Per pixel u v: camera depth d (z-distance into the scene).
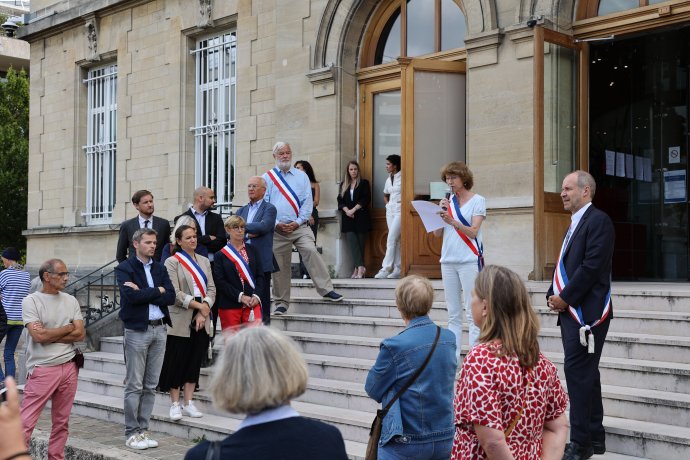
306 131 11.45
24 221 22.19
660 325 6.38
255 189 8.04
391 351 4.04
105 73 15.45
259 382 2.26
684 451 4.86
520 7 9.08
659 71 10.19
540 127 8.35
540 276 8.35
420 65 9.88
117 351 9.78
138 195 8.19
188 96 13.61
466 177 6.43
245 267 7.31
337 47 11.16
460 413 2.98
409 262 9.62
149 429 7.35
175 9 13.71
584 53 9.02
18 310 10.09
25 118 23.67
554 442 3.09
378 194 11.09
